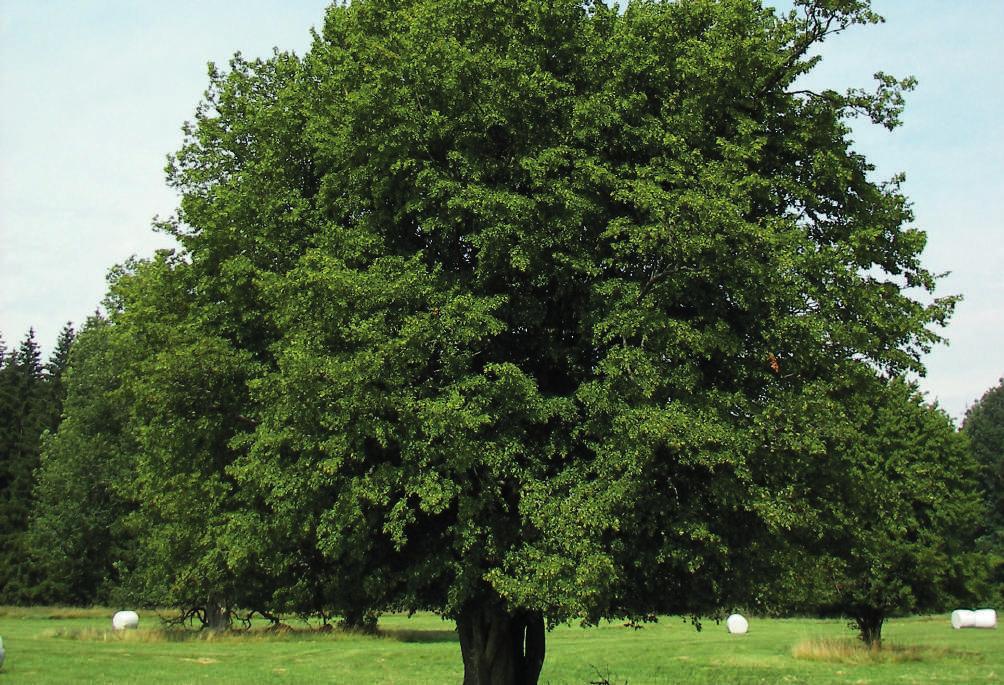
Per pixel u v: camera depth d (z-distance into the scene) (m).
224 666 34.41
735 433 12.53
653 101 14.86
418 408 12.48
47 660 32.06
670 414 11.83
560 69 14.80
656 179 13.14
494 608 15.52
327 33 17.56
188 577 23.53
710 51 13.87
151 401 16.20
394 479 12.77
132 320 17.50
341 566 15.04
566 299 14.54
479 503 12.97
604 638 52.59
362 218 14.68
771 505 12.36
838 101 14.82
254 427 15.74
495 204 12.95
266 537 14.40
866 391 14.53
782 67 14.56
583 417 13.89
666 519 13.06
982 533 98.06
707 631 59.16
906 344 14.83
